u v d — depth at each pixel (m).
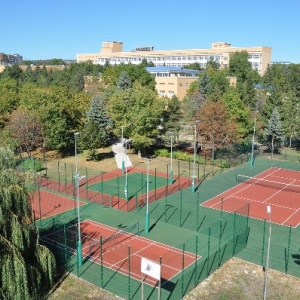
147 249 32.97
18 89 88.56
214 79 99.00
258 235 35.72
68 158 64.50
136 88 66.38
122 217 40.25
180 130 69.56
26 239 25.45
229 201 45.16
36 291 24.50
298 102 76.00
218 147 61.44
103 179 53.22
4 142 52.66
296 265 30.19
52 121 63.25
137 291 26.58
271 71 139.38
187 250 32.78
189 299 25.77
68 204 43.84
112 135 79.62
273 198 46.41
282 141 70.00
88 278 28.22
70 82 122.00
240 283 27.73
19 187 26.53
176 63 188.25
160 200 45.19
